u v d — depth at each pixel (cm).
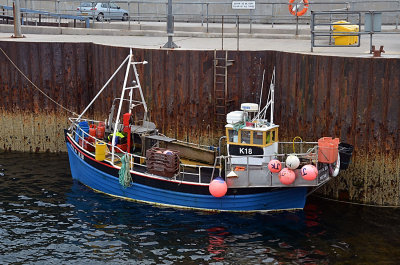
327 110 1775
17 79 2278
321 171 1611
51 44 2244
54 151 2312
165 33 2802
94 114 2250
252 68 1956
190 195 1698
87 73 2266
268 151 1705
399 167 1717
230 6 3359
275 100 1942
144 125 1948
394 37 2566
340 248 1473
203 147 1969
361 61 1703
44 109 2284
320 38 2508
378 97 1700
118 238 1530
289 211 1702
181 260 1414
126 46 2119
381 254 1439
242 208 1686
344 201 1789
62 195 1817
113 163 1791
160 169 1706
